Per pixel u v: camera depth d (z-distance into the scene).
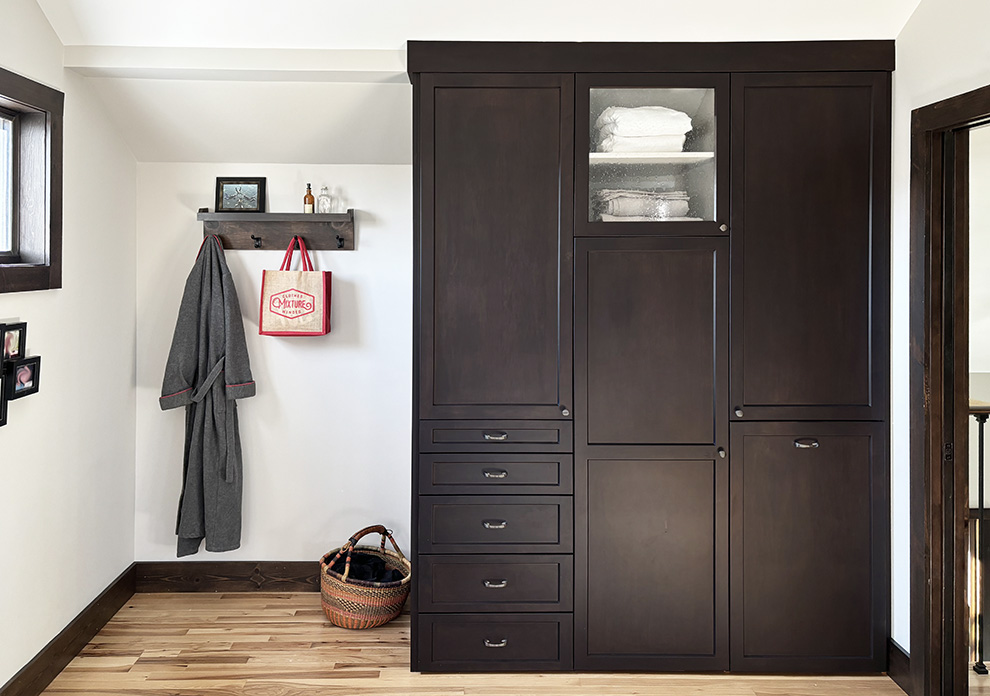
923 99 2.62
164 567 3.55
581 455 2.84
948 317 2.62
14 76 2.45
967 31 2.40
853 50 2.78
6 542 2.48
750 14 2.72
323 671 2.85
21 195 2.66
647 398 2.83
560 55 2.78
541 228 2.81
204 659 2.93
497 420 2.84
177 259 3.50
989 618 2.60
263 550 3.59
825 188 2.81
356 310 3.54
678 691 2.74
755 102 2.79
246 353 3.42
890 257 2.82
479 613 2.86
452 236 2.81
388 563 3.46
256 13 2.73
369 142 3.38
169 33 2.79
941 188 2.61
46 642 2.73
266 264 3.51
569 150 2.79
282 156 3.46
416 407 2.85
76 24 2.73
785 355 2.83
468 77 2.79
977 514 2.60
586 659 2.87
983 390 2.55
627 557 2.86
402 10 2.72
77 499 2.97
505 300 2.82
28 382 2.52
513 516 2.85
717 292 2.81
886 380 2.83
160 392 3.53
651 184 2.83
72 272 2.88
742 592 2.86
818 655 2.87
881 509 2.85
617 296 2.82
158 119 3.21
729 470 2.84
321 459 3.58
